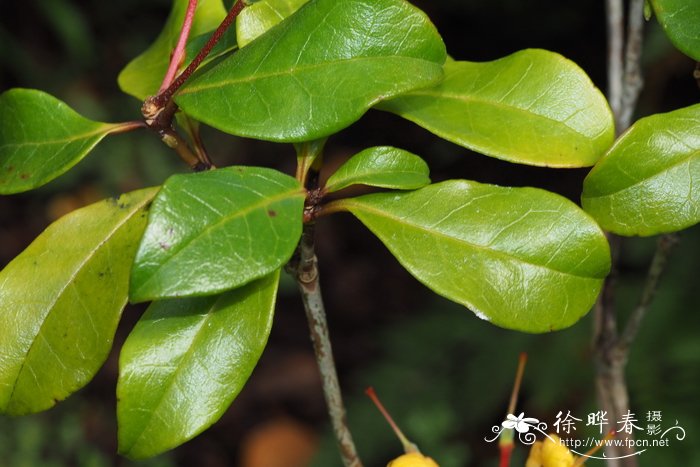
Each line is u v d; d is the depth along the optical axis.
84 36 1.62
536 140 0.52
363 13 0.51
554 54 0.53
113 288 0.53
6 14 1.69
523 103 0.53
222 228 0.49
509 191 0.52
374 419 1.16
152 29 1.74
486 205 0.52
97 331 0.53
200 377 0.51
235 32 0.55
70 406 1.22
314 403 1.33
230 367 0.51
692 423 0.97
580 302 0.51
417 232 0.52
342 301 1.48
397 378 1.20
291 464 1.23
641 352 1.04
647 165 0.52
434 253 0.52
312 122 0.50
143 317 0.52
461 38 1.63
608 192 0.52
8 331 0.53
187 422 0.51
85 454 1.12
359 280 1.51
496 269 0.51
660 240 0.60
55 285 0.53
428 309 1.36
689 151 0.52
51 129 0.53
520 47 1.61
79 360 0.53
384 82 0.51
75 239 0.54
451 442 1.13
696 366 1.01
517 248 0.51
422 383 1.19
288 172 1.61
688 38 0.52
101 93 1.67
